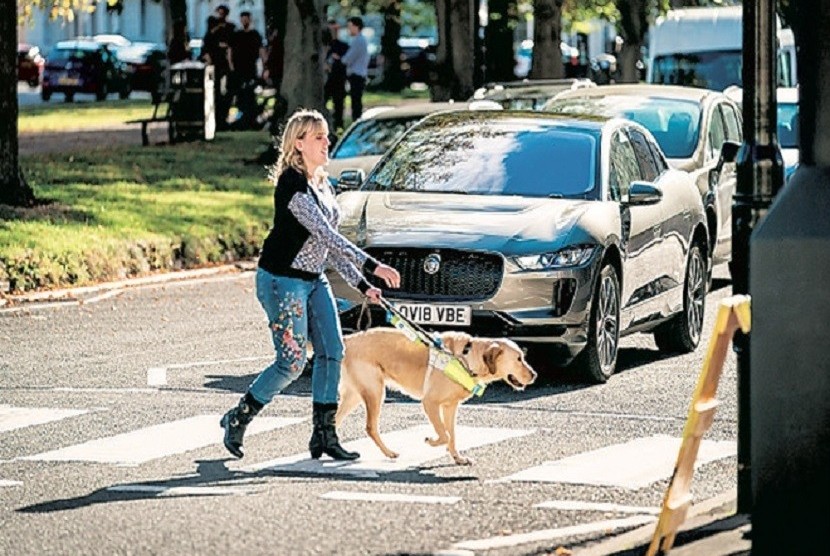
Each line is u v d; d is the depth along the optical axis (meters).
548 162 17.89
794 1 10.16
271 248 12.91
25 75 78.25
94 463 13.02
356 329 16.78
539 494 11.93
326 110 38.38
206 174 35.38
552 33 44.34
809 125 9.02
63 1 33.19
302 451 13.52
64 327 20.67
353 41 46.88
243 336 20.19
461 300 16.55
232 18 98.06
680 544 10.12
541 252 16.58
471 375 12.89
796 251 8.88
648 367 18.27
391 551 10.24
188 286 25.09
